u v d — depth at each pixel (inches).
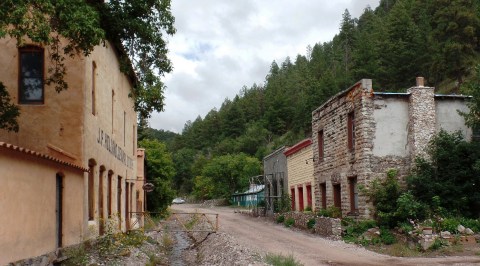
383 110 933.8
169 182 1846.7
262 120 4475.9
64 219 527.5
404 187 907.4
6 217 378.3
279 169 1638.8
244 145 4111.7
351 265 597.3
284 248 781.3
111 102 789.2
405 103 941.8
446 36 2341.3
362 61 2785.4
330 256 682.8
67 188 540.4
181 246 1064.8
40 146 604.7
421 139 909.8
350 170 989.8
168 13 708.7
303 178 1364.4
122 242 747.4
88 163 632.4
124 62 843.4
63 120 609.6
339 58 4389.8
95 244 646.5
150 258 751.1
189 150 4685.0
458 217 824.3
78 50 538.9
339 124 1057.5
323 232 975.0
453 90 2090.3
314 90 3371.1
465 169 857.5
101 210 724.7
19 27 443.8
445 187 845.2
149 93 795.4
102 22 671.1
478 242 746.8
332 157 1099.9
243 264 572.1
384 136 928.3
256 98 5187.0
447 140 879.7
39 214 451.8
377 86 2522.1
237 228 1240.2
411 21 2662.4
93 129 658.8
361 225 882.1
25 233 416.5
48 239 476.4
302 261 631.8
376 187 893.8
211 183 3408.0
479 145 863.7
